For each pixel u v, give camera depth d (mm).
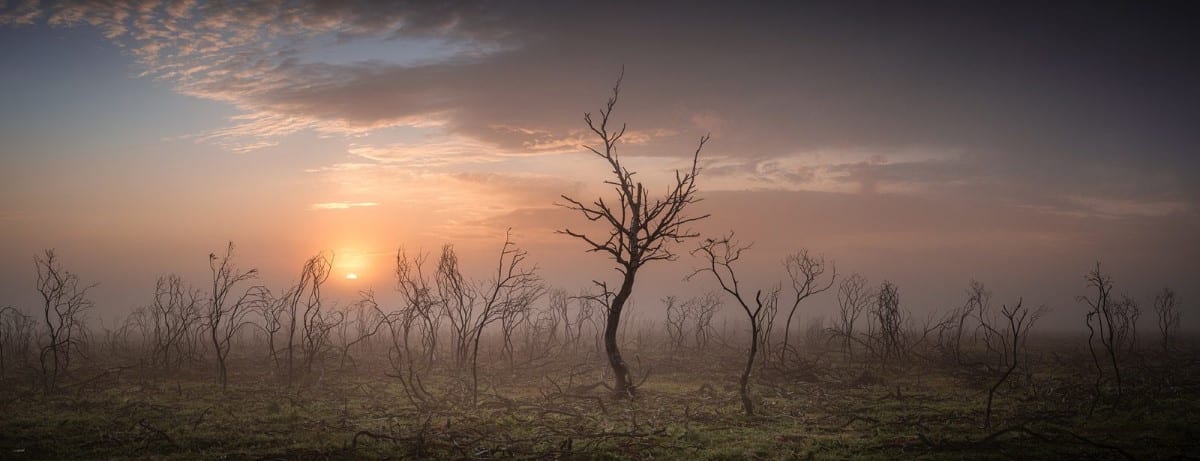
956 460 16156
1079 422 20906
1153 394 25672
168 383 32562
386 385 32188
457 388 30438
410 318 41156
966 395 28328
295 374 35062
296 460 16953
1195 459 15633
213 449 18250
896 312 42719
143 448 18328
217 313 31797
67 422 21469
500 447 18188
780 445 18531
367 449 18125
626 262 29297
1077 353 48062
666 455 17312
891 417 22906
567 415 23906
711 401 27016
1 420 21812
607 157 29984
